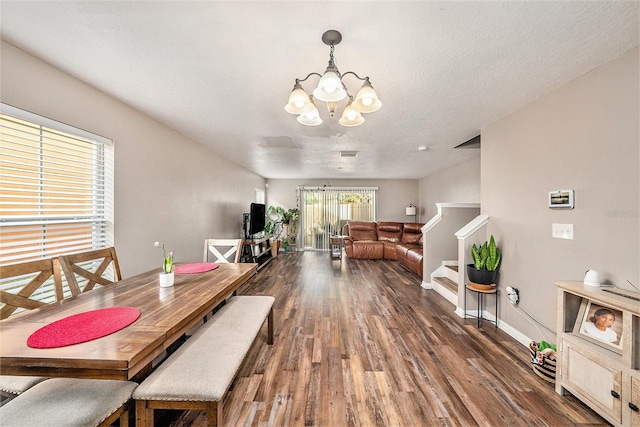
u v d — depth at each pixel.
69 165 1.93
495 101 2.23
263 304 2.08
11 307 1.30
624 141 1.52
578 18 1.27
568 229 1.87
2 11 1.23
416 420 1.43
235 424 1.40
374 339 2.36
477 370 1.89
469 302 2.88
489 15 1.25
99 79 1.90
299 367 1.92
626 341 1.30
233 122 2.81
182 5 1.19
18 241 1.64
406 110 2.45
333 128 3.00
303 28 1.34
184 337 2.34
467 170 4.94
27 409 0.99
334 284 4.20
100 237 2.17
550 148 2.04
